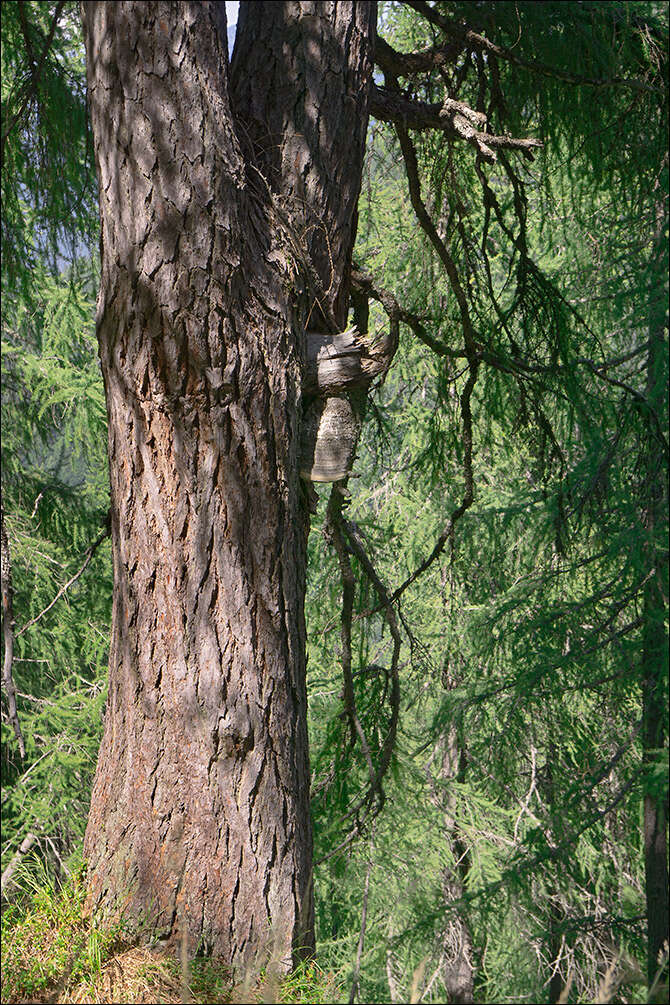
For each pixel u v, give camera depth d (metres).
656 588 7.01
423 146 7.01
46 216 5.98
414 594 12.22
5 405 11.52
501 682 8.48
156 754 4.04
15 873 5.25
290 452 4.27
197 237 3.95
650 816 7.07
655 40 6.34
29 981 3.69
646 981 3.41
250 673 4.09
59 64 5.60
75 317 10.88
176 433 4.04
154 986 3.70
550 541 8.18
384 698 6.02
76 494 11.88
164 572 4.05
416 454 11.69
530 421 7.49
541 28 5.94
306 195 4.43
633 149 6.71
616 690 7.99
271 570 4.17
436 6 6.13
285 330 4.25
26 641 10.42
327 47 4.49
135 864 4.01
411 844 7.93
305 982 3.88
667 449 6.86
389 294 5.20
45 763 7.95
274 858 4.08
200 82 3.97
